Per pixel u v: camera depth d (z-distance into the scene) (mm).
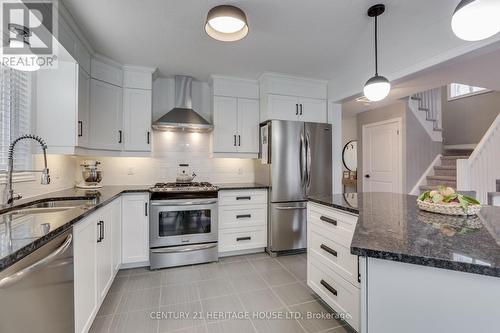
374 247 913
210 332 1702
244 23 1818
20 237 1024
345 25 2111
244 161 3766
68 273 1282
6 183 1594
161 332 1698
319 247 1979
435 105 4840
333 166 3500
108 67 2689
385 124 4809
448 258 804
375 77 1962
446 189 1533
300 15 1966
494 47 1713
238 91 3420
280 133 3148
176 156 3447
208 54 2668
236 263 2900
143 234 2738
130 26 2104
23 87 1970
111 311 1931
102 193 2348
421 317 873
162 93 3400
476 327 797
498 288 771
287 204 3174
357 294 1563
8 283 842
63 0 1759
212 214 2916
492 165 3217
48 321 1110
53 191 2381
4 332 860
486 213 1462
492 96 4562
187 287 2316
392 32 2215
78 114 2139
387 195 2213
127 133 2902
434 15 1941
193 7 1858
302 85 3408
